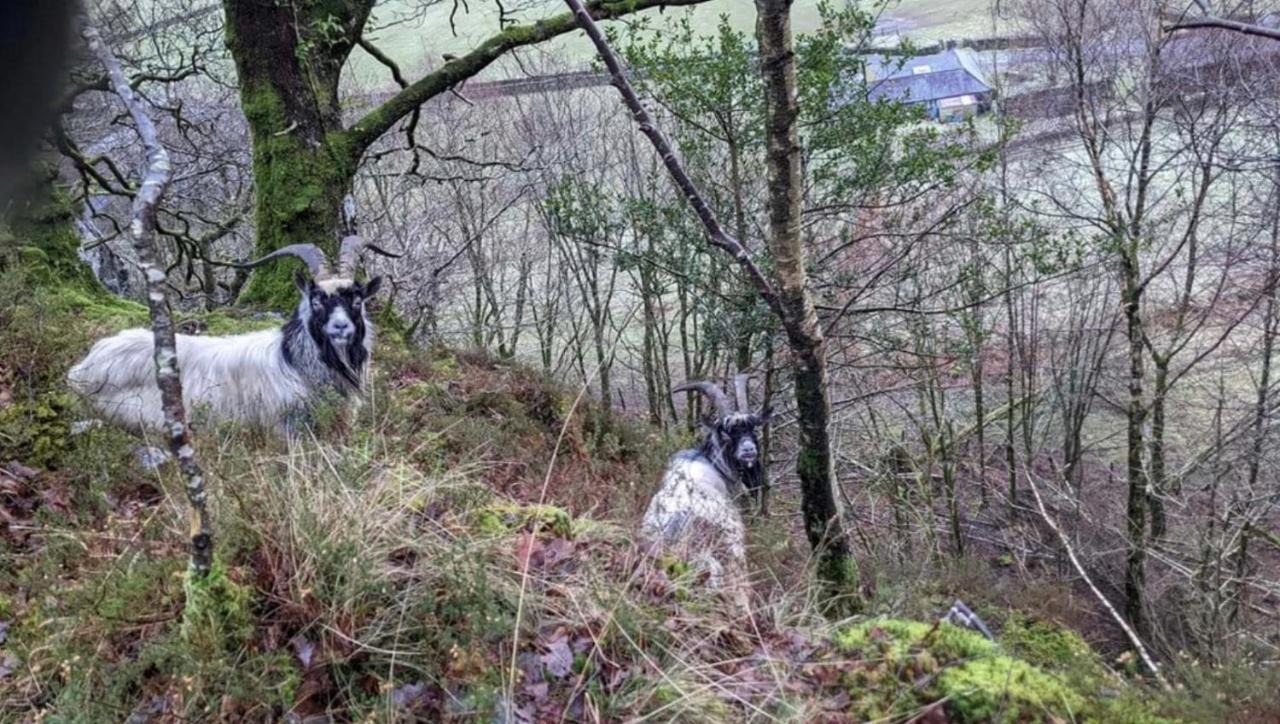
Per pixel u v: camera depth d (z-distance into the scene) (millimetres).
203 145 15156
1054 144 13188
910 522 13344
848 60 9359
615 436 8539
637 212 10047
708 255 10289
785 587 4746
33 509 4770
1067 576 12086
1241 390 13344
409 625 3160
